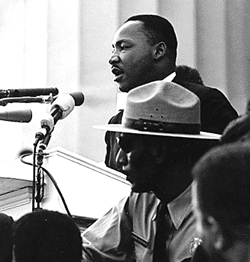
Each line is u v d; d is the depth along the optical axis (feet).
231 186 10.41
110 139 26.58
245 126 13.12
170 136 17.06
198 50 39.75
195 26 39.60
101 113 38.78
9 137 38.88
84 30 39.63
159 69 25.04
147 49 25.00
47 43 40.16
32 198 20.84
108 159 26.53
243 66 39.99
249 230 10.33
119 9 39.50
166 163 17.10
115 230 18.56
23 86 40.47
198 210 10.61
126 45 25.08
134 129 17.24
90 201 22.18
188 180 17.10
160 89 17.35
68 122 38.50
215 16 40.09
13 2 41.50
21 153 35.70
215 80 39.78
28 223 14.35
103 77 39.24
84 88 39.24
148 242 17.97
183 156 17.11
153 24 25.14
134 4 39.58
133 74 25.03
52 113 22.47
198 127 17.39
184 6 39.55
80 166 22.74
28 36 40.75
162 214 17.43
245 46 40.01
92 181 22.47
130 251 18.35
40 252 14.19
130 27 25.18
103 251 18.44
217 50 39.88
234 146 10.72
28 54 40.63
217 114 23.48
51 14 40.24
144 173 17.17
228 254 10.40
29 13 41.06
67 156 22.88
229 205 10.37
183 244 16.94
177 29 39.63
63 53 39.91
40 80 40.29
